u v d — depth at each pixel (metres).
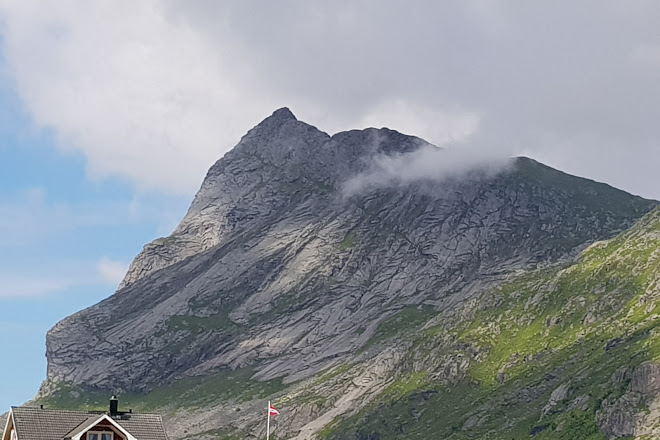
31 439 121.81
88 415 129.00
